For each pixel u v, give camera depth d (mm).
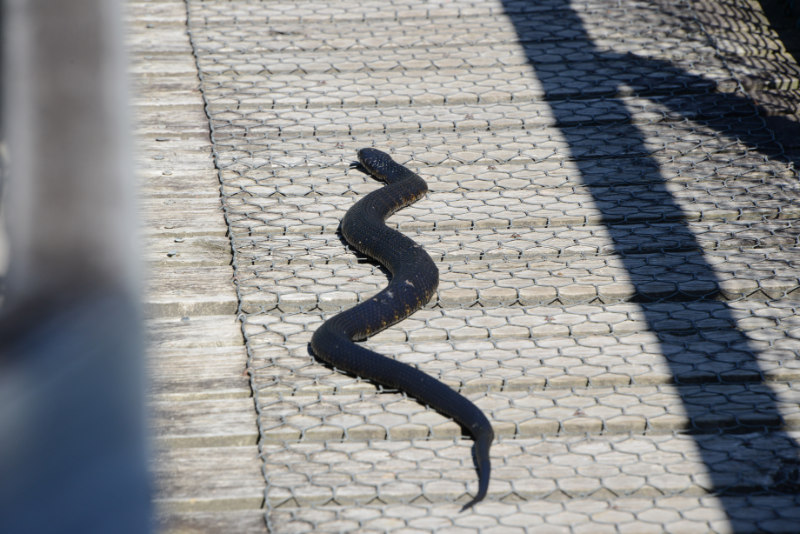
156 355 14406
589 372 13930
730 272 16656
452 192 19750
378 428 12648
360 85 23953
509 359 14375
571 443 12469
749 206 18734
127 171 4508
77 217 4449
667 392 13547
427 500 11391
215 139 21609
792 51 25328
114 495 4723
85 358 4480
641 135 21766
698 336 14961
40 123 4344
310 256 17453
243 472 11805
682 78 23922
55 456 4496
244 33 26531
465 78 24250
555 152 21141
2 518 4414
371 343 14953
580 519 10953
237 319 15562
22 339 4363
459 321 15539
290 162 20844
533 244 17750
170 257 17188
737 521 10836
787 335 14898
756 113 22438
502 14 27750
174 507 11148
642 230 18219
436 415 13000
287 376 13938
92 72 4344
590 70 24516
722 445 12375
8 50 4285
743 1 28047
